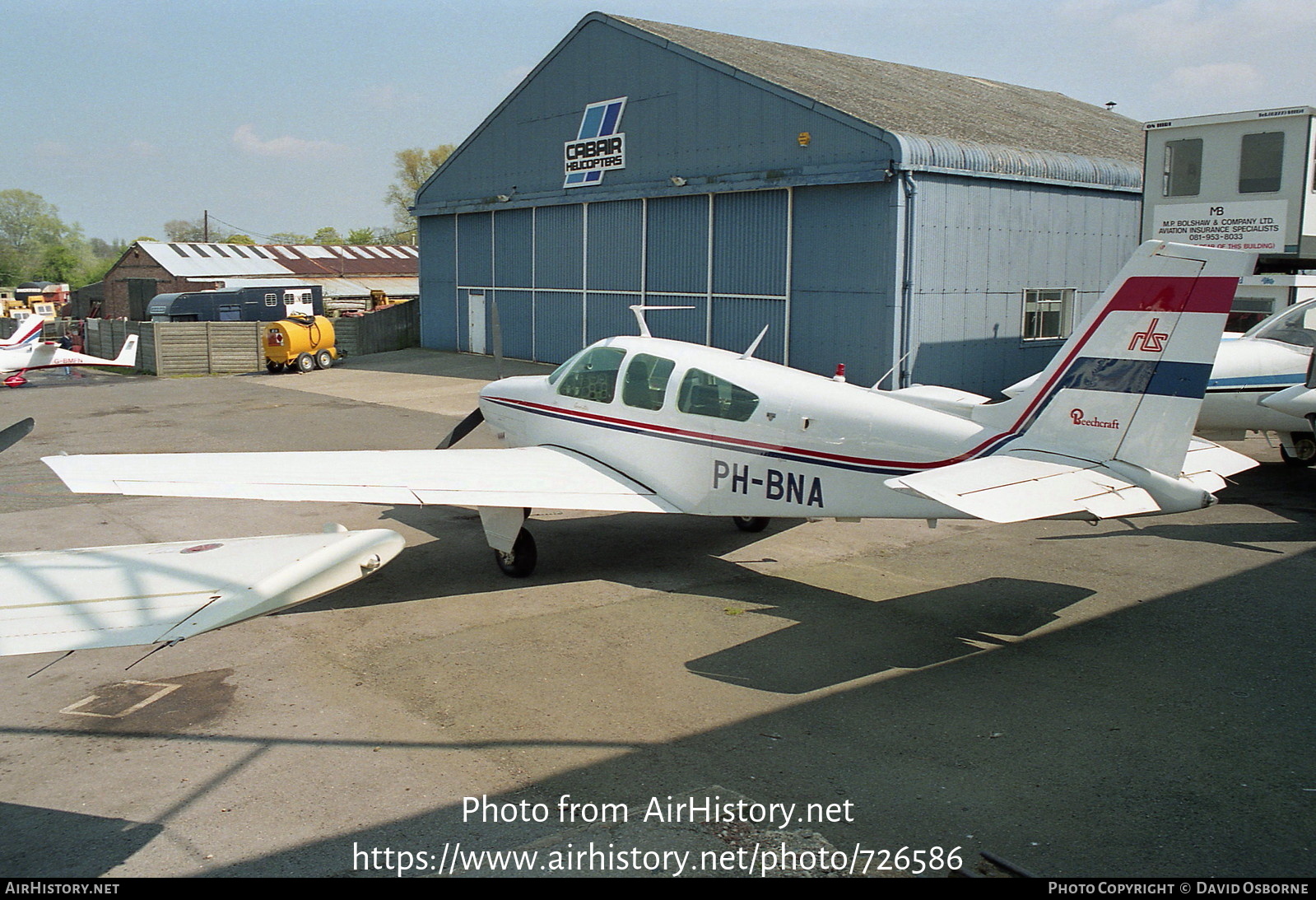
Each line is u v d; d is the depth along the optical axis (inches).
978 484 214.1
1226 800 166.2
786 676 221.9
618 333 844.0
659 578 299.9
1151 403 224.4
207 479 256.7
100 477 248.7
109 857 151.4
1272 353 412.5
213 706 208.1
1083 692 212.4
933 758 181.8
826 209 643.5
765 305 700.7
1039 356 690.2
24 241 4451.3
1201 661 229.6
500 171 959.0
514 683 218.5
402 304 1170.6
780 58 816.3
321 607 273.0
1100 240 714.2
